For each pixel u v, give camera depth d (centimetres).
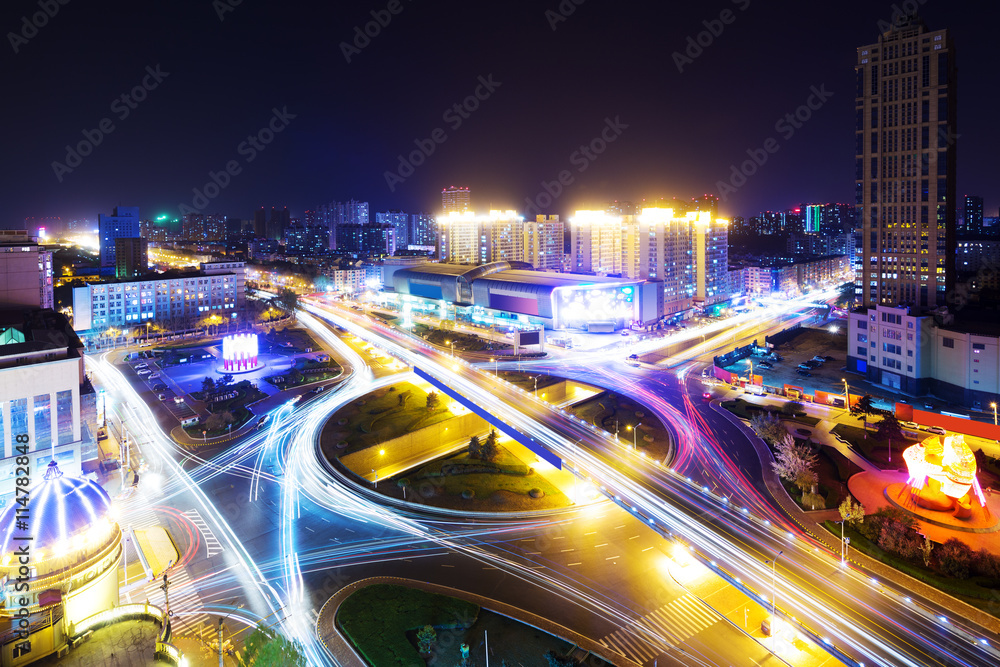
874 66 16138
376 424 12900
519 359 18438
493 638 6394
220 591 7306
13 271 14450
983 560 6962
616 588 7294
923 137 15275
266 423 13275
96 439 11656
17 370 9156
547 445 10462
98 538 5088
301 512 9312
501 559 7969
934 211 15225
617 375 16562
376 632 6456
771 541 7494
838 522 8269
